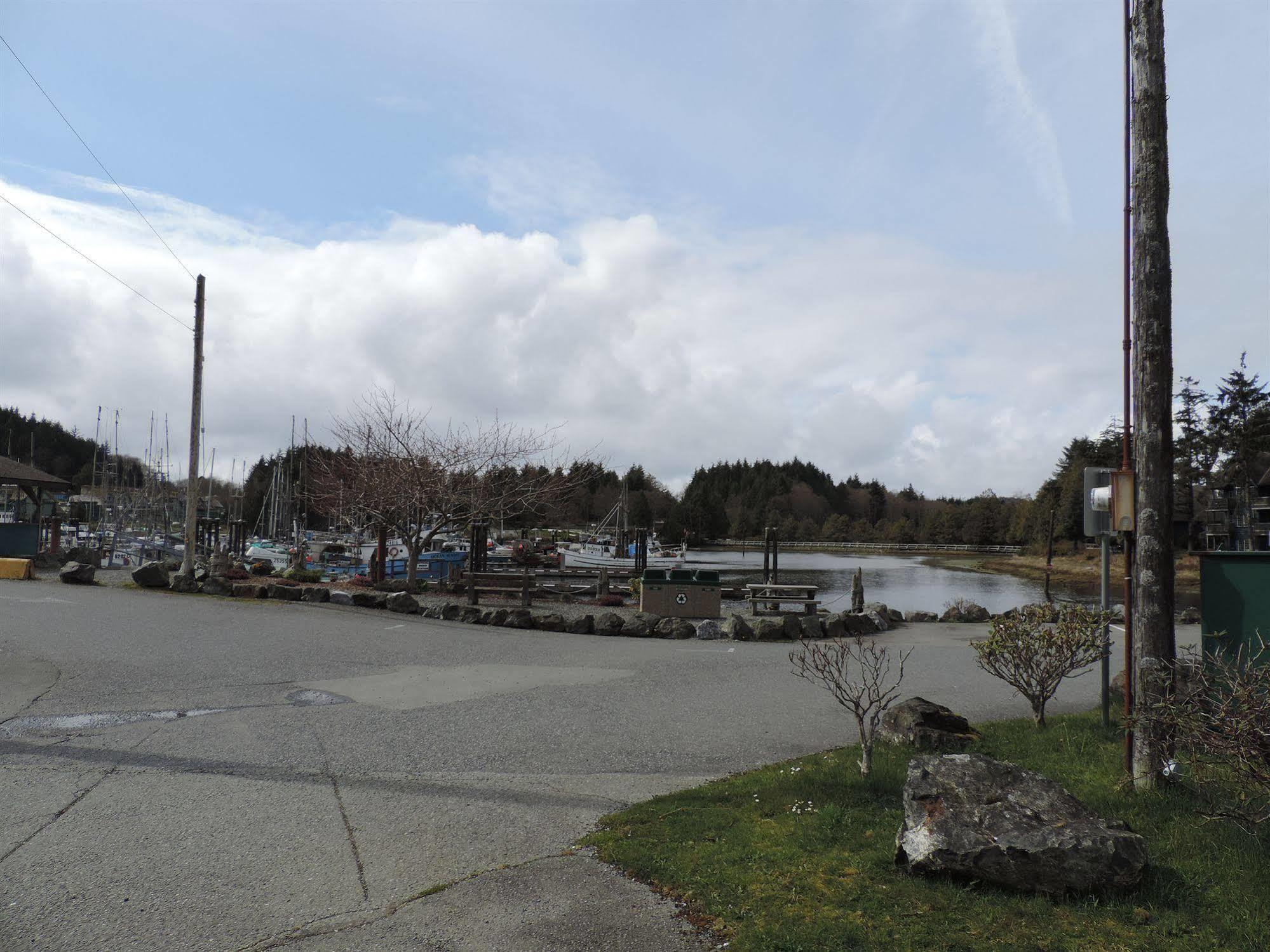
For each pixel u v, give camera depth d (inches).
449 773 251.0
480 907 159.8
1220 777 196.1
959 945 139.3
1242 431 2549.2
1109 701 339.0
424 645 496.7
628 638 575.5
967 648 533.0
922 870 164.6
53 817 206.5
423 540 850.8
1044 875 156.9
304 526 2110.0
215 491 3427.7
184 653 440.5
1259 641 212.5
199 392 791.7
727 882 167.6
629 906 159.6
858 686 389.7
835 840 187.2
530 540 2175.2
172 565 972.6
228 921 154.2
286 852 187.9
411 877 174.9
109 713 316.8
